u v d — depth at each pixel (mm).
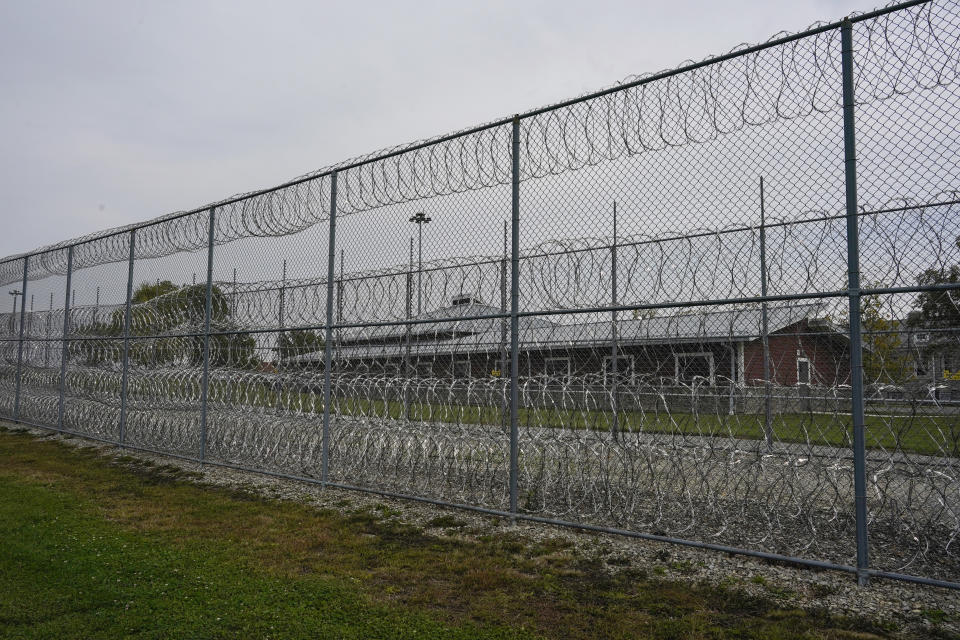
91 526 5469
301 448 7191
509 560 4535
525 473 5750
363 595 3910
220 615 3572
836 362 7016
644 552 4617
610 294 5453
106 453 9305
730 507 5527
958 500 4551
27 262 12594
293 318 7152
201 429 7922
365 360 6586
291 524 5551
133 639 3277
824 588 3891
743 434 5664
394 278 6320
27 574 4246
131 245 9578
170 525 5539
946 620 3445
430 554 4691
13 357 13531
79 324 10820
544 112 5363
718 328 6371
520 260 5496
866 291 3836
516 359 5316
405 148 6184
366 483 6707
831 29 4090
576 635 3348
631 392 5262
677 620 3506
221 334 7773
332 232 6695
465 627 3445
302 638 3287
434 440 5992
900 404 5508
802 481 6195
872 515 5051
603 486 5434
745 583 4016
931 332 5516
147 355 9227
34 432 11703
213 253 8094
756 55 4418
